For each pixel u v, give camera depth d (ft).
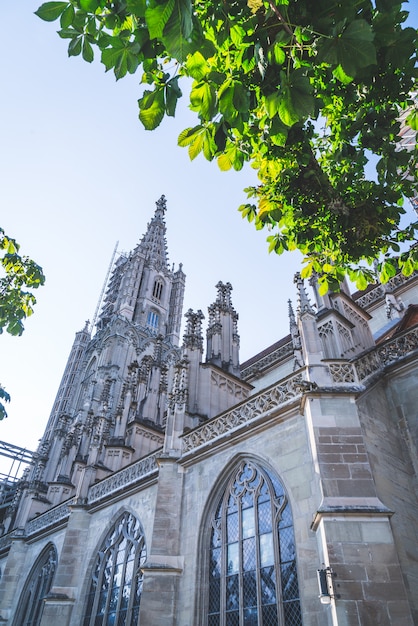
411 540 43.06
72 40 21.31
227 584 53.11
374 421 50.52
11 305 49.62
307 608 42.24
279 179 37.73
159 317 327.88
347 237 37.76
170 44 17.76
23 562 111.86
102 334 301.02
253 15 23.31
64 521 99.91
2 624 101.24
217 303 106.42
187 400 81.05
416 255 39.37
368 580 36.29
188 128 24.68
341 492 42.22
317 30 22.27
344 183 37.06
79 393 285.64
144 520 73.41
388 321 90.63
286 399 56.65
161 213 397.80
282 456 53.01
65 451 146.92
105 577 77.30
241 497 57.31
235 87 22.00
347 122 35.55
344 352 65.31
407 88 31.09
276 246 40.96
